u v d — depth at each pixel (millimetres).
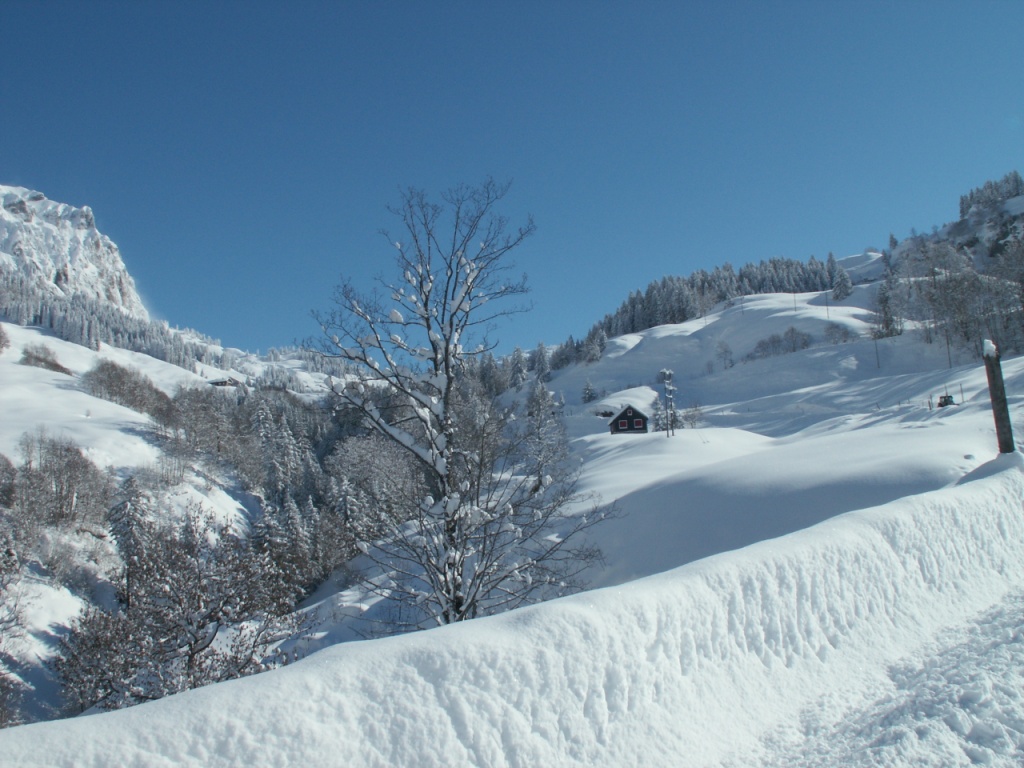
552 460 11508
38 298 189250
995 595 7906
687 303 181625
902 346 100000
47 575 41688
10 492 47531
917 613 6926
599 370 149250
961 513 8430
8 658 30281
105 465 67125
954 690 4945
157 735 3068
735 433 56500
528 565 10250
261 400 81375
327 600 18250
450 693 3750
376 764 3422
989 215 173125
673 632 4848
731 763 4484
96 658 15578
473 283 10883
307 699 3426
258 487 73125
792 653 5629
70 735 2959
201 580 15578
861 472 19203
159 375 160125
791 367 107250
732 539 18234
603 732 4160
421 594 10094
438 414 10297
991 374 12898
